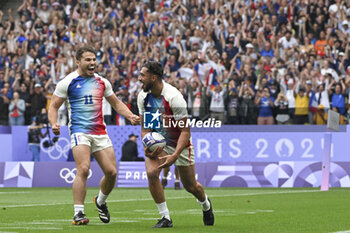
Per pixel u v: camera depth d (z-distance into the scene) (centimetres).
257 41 7875
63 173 6381
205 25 8156
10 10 9056
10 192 5516
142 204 3984
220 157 6994
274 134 6919
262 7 8194
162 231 2278
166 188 6038
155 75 2377
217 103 7006
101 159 2617
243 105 6975
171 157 2328
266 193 5147
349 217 3023
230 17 8188
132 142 6588
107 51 8225
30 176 6412
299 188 5938
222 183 6234
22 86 7506
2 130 7456
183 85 7112
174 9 8538
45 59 8200
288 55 7581
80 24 8662
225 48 7950
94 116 2642
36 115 7294
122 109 2750
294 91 7006
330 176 6097
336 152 6819
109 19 8669
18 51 8331
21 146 7375
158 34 8262
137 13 8550
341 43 7700
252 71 7319
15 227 2459
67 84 2639
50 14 8894
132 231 2277
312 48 7719
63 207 3738
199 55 8006
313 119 6931
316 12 8025
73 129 2625
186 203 4044
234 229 2395
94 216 3098
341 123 6888
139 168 6306
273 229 2411
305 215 3138
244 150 6962
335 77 7350
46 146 7244
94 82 2667
